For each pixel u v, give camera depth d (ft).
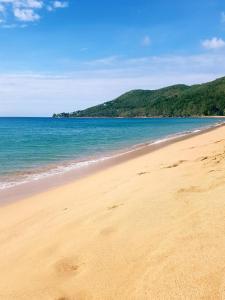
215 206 16.40
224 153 40.09
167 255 12.66
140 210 18.28
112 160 61.93
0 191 37.63
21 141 122.62
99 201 23.54
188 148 65.46
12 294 12.29
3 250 17.44
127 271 12.34
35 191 36.65
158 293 10.56
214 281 10.43
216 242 12.65
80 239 16.20
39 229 19.92
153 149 78.38
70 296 11.55
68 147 95.20
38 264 14.60
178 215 16.37
